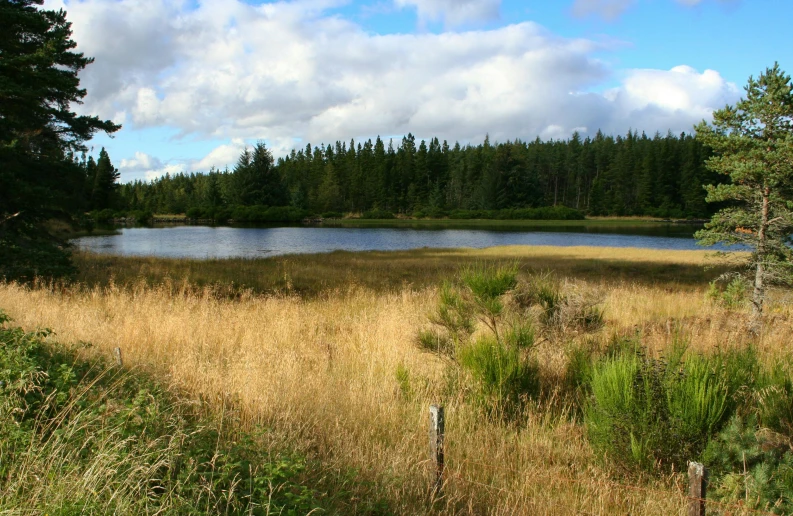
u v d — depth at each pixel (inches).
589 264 1027.9
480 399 205.3
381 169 4864.7
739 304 389.4
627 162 4407.0
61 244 670.5
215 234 2500.0
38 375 153.9
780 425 169.9
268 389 194.5
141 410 136.6
